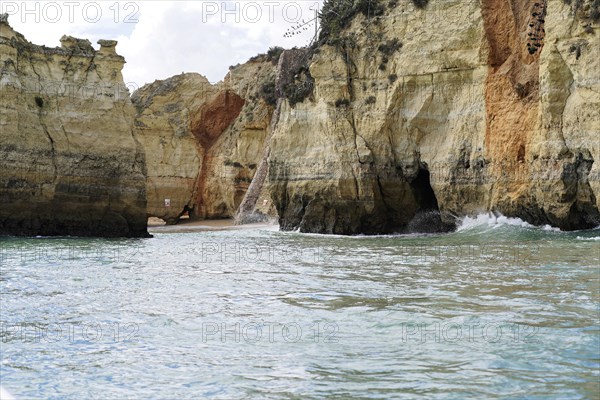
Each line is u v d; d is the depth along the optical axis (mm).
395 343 12625
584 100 31469
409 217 43281
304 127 46469
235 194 73750
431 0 41312
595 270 19859
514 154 36062
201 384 10727
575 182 32375
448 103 40688
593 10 31391
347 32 45500
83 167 41156
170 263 26094
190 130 79562
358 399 9922
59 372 11383
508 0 38406
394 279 19906
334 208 43719
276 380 10828
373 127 42500
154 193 76625
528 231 33750
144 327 14305
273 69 75938
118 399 10141
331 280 20203
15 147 38625
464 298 16250
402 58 41750
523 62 37219
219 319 14961
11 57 39375
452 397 9859
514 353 11695
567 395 9734
